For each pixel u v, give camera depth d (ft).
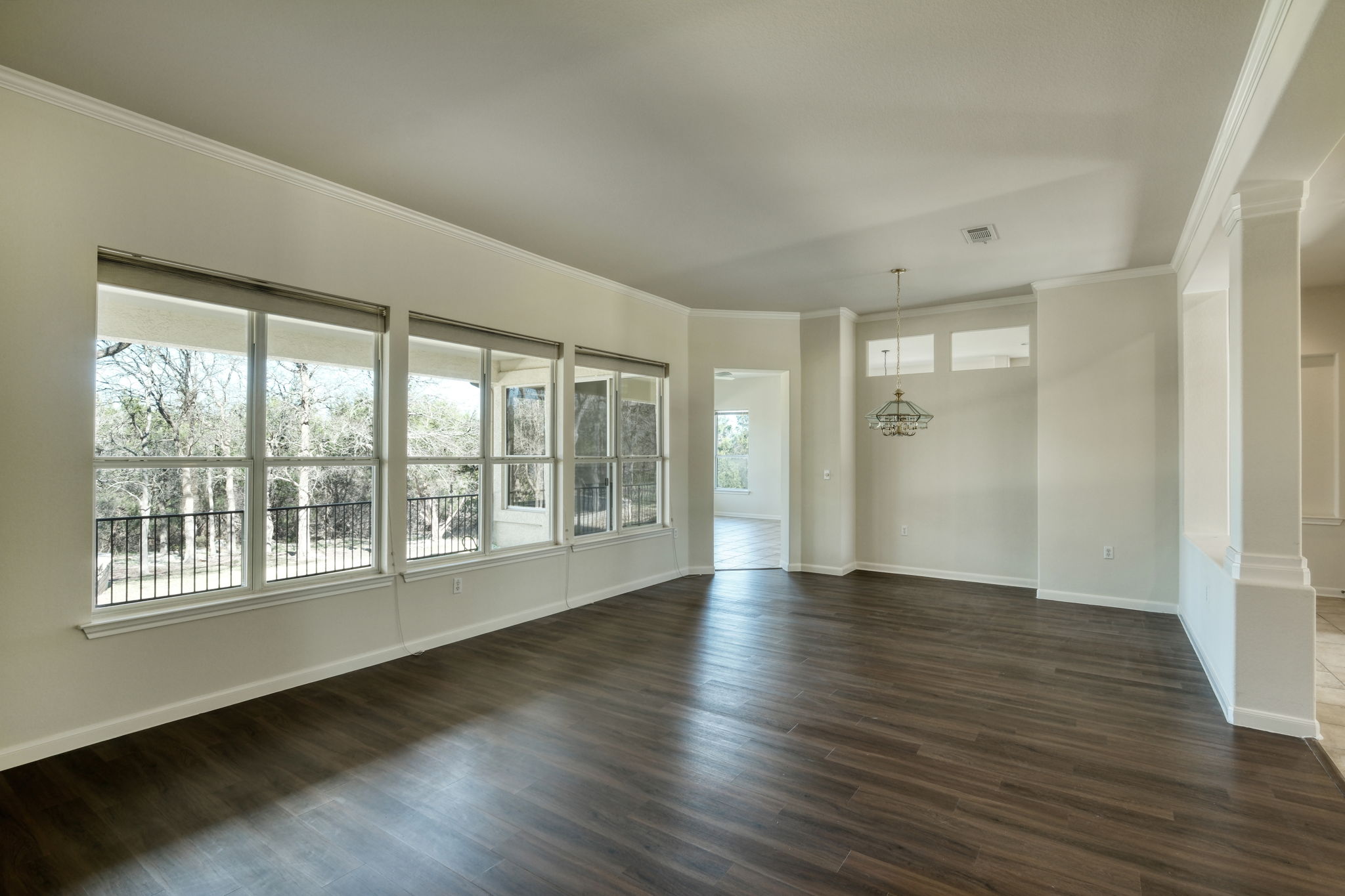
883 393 23.76
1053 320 19.43
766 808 8.22
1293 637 10.42
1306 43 6.76
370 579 13.53
